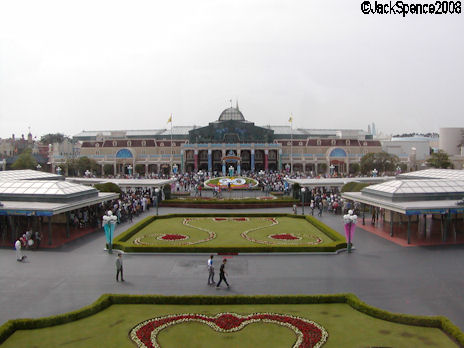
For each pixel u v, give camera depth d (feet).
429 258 114.62
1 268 105.60
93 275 100.22
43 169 486.38
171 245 123.03
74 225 161.17
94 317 75.05
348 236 121.08
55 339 66.39
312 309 78.69
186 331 69.51
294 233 147.64
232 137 521.65
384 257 116.16
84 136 635.25
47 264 109.40
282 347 63.98
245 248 120.16
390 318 72.90
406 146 563.89
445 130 545.44
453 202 144.46
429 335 67.36
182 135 591.78
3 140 586.04
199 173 391.65
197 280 96.53
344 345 63.98
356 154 511.81
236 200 224.94
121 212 173.17
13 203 143.95
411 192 148.15
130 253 120.26
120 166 496.64
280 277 98.58
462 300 83.35
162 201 226.99
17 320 70.44
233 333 68.69
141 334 67.51
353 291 88.74
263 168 516.32
